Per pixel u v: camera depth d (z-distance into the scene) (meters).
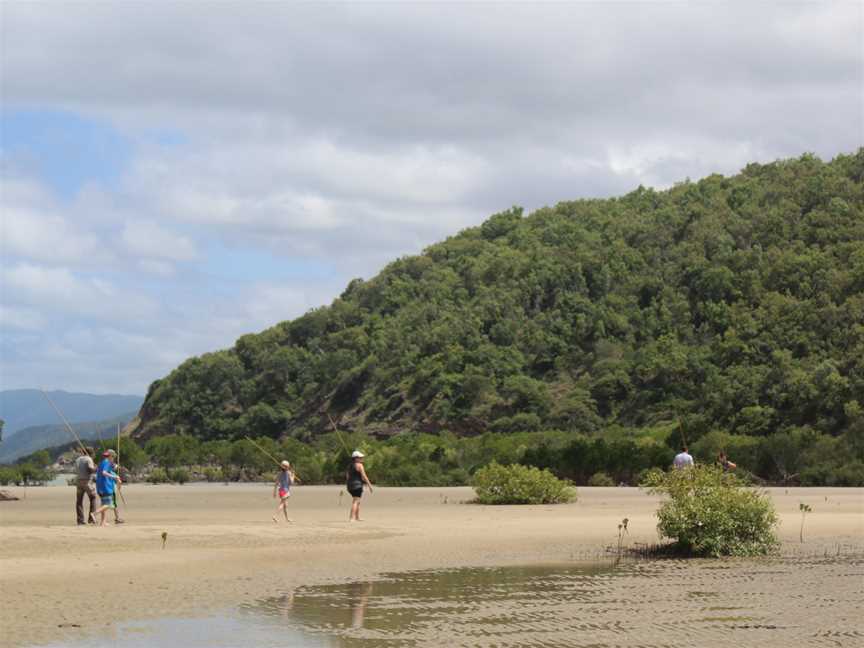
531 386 139.88
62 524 28.50
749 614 14.71
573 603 15.59
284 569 19.06
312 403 171.75
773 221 159.00
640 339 148.12
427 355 160.38
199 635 13.28
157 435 180.00
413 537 24.41
